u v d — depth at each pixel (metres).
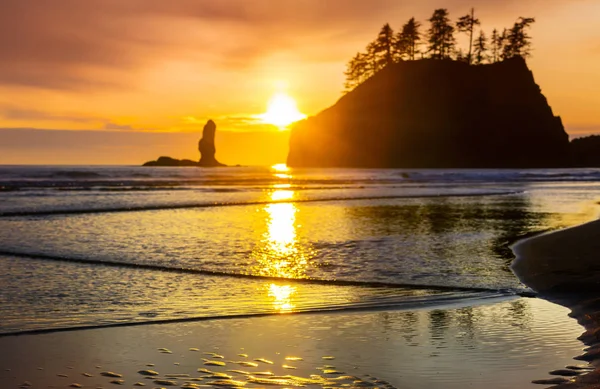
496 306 9.93
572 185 60.09
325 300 10.48
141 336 8.20
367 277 12.59
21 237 19.02
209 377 6.56
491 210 30.03
